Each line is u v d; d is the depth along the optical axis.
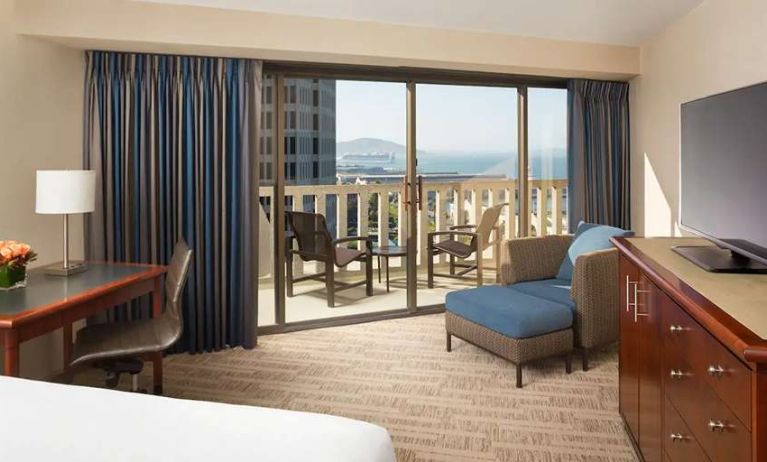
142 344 2.69
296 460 1.14
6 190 3.08
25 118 3.20
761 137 1.78
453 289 5.02
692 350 1.63
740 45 3.19
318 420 1.32
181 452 1.17
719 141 2.13
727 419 1.37
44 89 3.34
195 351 3.90
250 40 3.61
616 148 4.95
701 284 1.71
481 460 2.45
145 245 3.78
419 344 4.04
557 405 2.99
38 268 3.10
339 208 4.56
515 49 4.26
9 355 2.18
